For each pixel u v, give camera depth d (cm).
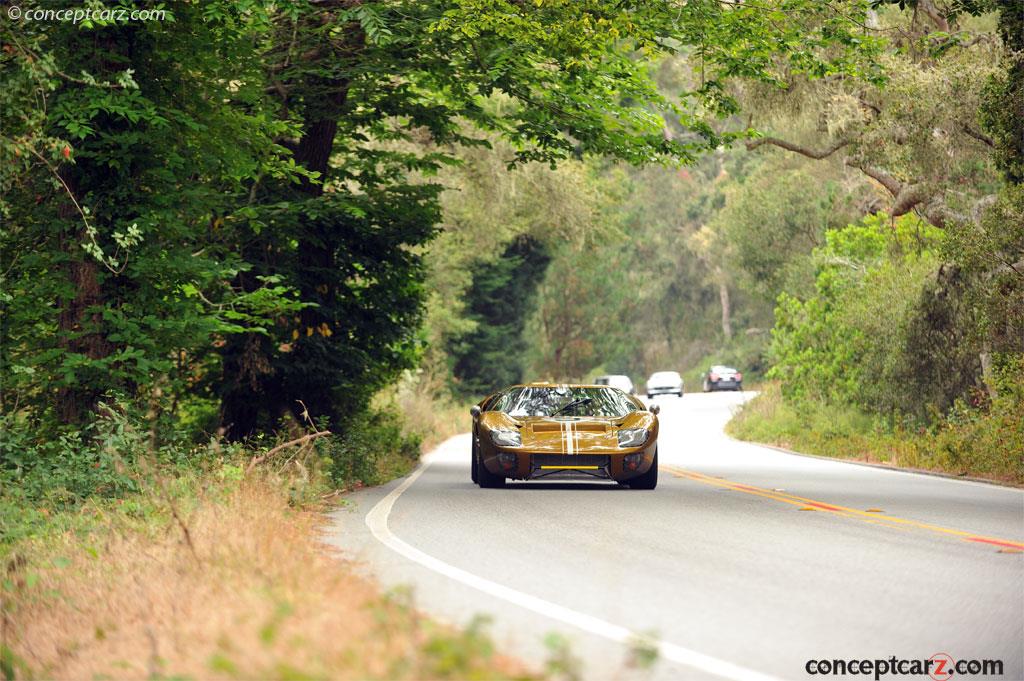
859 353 11806
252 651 1852
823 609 2644
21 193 5062
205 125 5472
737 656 2161
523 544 3769
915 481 7019
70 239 5075
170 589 2542
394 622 1948
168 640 2117
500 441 5859
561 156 7556
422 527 4253
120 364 5203
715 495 5688
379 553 3528
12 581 2823
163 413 5503
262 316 6894
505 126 7638
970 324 9131
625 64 7350
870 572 3197
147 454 4603
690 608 2642
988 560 3438
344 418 7669
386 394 12650
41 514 3959
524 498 5488
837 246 13388
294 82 7138
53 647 2291
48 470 4397
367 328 7662
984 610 2648
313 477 5619
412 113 7556
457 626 2342
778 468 8444
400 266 7594
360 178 7944
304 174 6556
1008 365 7962
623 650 2202
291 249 7156
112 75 5050
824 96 10319
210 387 7244
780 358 14175
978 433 7981
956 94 8756
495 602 2695
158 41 5359
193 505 3850
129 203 5216
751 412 15100
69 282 5081
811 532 4134
